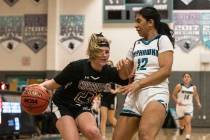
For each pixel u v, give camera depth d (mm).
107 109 11305
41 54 18734
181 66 17719
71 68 4664
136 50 4777
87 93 4785
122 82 4895
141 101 4582
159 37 4664
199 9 17812
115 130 4812
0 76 18938
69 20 18469
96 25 18328
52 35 18328
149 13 4723
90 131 4461
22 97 4770
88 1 18391
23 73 18766
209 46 17672
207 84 17516
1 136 9336
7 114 9695
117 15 18156
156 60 4613
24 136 10562
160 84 4574
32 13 18891
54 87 4852
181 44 17797
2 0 19125
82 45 18375
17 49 18922
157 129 4402
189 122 11875
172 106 17391
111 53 18125
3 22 19094
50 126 12164
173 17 17906
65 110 4750
